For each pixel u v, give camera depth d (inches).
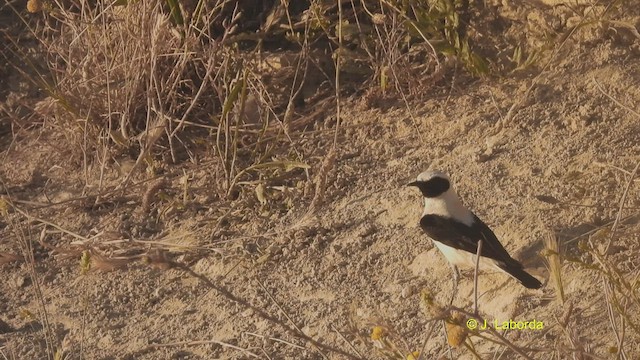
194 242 484.7
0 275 491.5
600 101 479.2
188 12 562.6
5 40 613.6
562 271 394.9
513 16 525.7
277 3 565.0
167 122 542.3
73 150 557.0
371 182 487.2
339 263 445.4
